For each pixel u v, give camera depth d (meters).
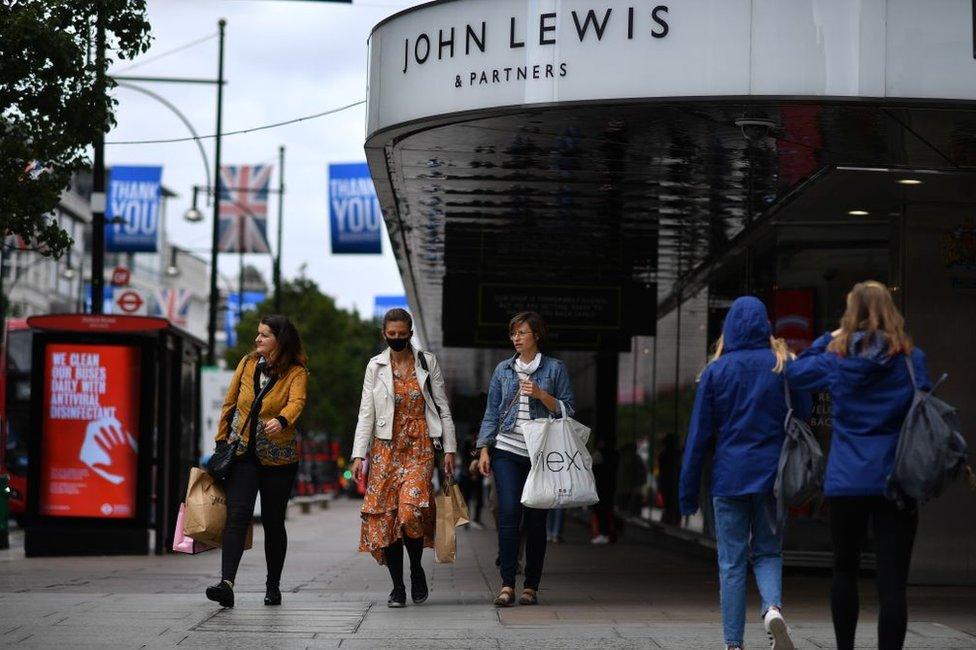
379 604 12.17
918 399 7.66
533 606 12.29
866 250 17.64
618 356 33.41
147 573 16.67
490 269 23.86
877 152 13.70
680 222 18.84
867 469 7.72
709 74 11.82
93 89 16.50
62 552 20.64
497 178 16.16
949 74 11.55
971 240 16.08
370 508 11.63
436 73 12.95
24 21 15.47
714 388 8.45
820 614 12.09
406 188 17.03
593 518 26.62
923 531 15.94
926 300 16.09
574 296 21.80
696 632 10.08
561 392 12.30
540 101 12.29
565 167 15.32
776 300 17.88
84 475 20.72
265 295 86.62
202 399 43.53
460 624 10.57
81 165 17.05
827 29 11.66
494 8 12.58
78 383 20.78
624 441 32.09
